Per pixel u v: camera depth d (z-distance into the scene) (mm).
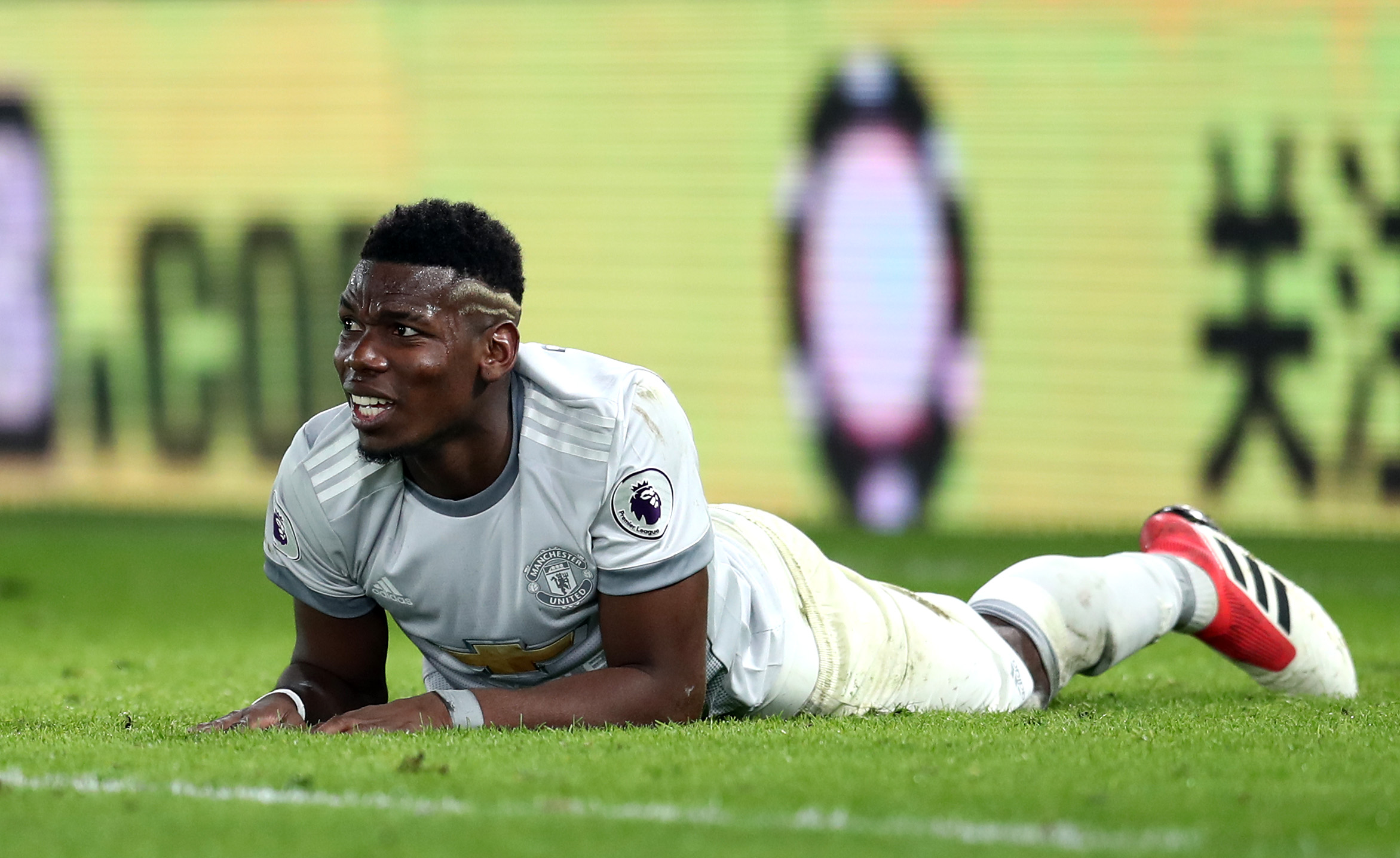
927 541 42969
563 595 12156
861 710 13477
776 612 13188
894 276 49688
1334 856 8117
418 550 12109
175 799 9391
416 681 18516
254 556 38812
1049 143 48750
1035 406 48844
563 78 51812
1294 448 47438
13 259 54219
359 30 53031
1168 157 48156
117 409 53625
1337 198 47375
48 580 33625
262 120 53406
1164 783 9859
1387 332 47031
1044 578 14930
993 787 9672
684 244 51062
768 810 9039
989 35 49062
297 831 8586
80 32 54094
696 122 51000
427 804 9227
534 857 8031
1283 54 47562
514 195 52281
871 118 49875
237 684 17812
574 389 11953
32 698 16156
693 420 51000
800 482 50219
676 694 12148
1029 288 48906
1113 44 48344
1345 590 32875
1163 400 48156
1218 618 15586
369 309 11273
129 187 53875
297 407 53094
